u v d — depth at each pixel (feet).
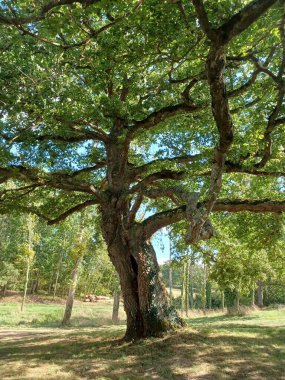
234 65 31.14
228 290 113.50
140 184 37.93
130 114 34.47
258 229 44.55
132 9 22.63
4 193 42.45
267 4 14.98
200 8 15.21
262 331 40.37
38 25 23.84
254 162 37.06
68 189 38.99
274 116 31.89
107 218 39.65
